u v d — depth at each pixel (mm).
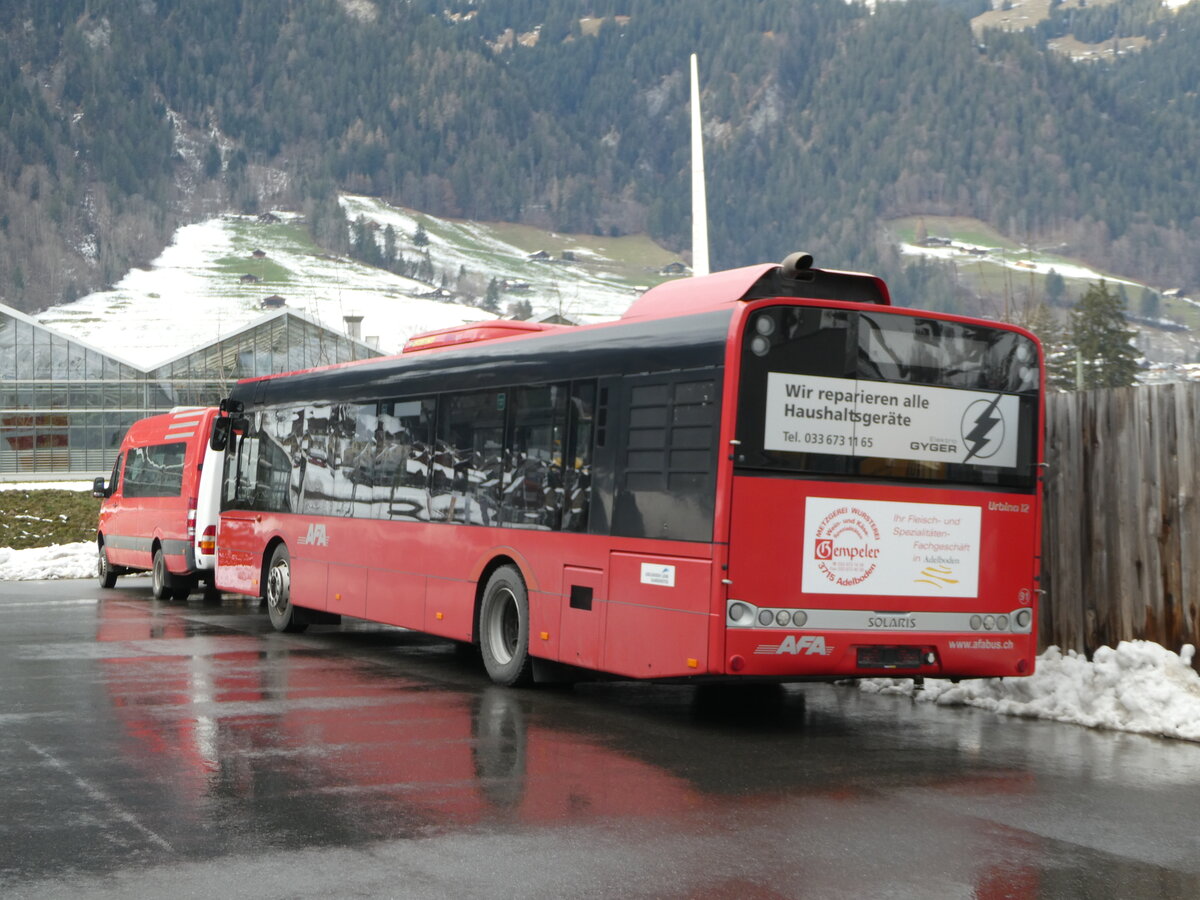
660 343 10594
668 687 12930
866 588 10164
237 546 18969
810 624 9977
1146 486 11602
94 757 8867
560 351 11867
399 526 14461
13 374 72812
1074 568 12367
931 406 10422
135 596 23859
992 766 8953
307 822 7137
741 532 9812
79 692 11859
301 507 16969
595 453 11242
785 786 8219
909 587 10312
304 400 17125
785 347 9961
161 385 74938
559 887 6000
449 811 7418
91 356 73750
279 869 6246
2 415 72500
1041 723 10875
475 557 12938
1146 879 6266
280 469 17734
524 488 12227
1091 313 92812
